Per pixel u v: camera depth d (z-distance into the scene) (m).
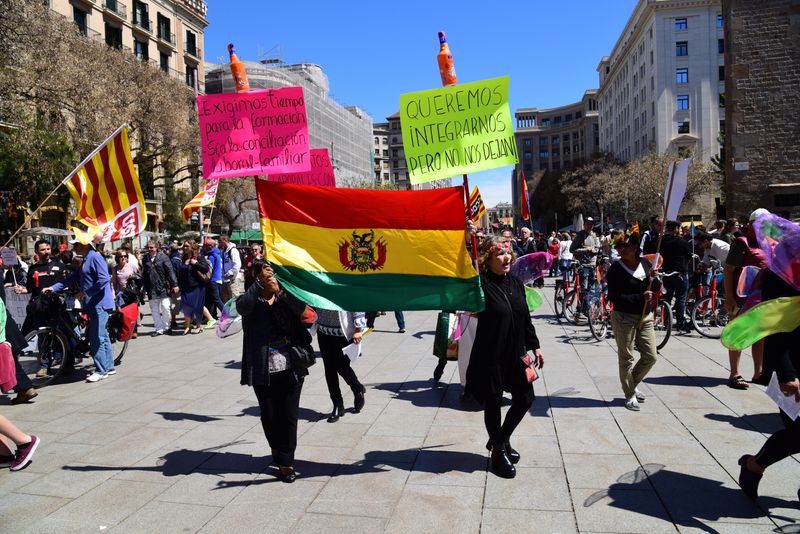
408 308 4.27
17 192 22.03
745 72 20.05
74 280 7.61
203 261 11.48
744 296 5.50
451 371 7.48
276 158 4.60
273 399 4.32
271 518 3.63
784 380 3.31
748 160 20.06
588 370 7.22
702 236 11.09
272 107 4.61
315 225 4.41
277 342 4.21
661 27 58.88
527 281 5.94
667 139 58.66
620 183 46.50
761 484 3.88
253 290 4.14
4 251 9.90
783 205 19.66
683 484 3.91
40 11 18.94
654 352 5.49
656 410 5.51
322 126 68.88
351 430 5.25
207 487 4.12
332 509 3.72
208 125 4.66
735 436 4.77
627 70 73.38
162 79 27.83
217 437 5.19
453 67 4.83
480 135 4.77
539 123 132.75
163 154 30.31
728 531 3.29
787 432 3.44
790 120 19.67
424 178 4.80
